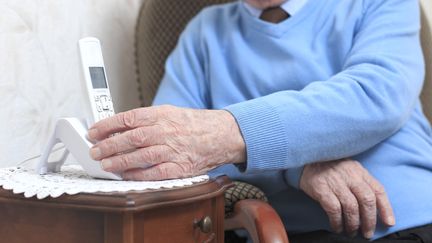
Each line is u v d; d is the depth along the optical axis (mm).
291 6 1104
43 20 1116
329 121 876
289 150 849
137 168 729
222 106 1113
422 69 1032
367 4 1072
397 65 967
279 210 1057
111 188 647
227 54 1155
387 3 1060
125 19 1362
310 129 862
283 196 1054
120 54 1342
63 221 649
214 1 1341
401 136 1032
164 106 779
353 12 1065
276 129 842
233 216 841
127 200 607
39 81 1103
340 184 919
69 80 1177
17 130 1055
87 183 688
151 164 732
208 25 1193
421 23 1327
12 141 1044
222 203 766
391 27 1023
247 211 797
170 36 1322
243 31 1159
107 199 612
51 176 757
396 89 939
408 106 965
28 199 660
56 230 656
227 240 1072
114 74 1321
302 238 999
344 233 953
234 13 1209
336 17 1076
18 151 1056
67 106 1171
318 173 938
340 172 932
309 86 933
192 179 738
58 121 759
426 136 1096
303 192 1038
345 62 1035
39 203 649
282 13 1113
